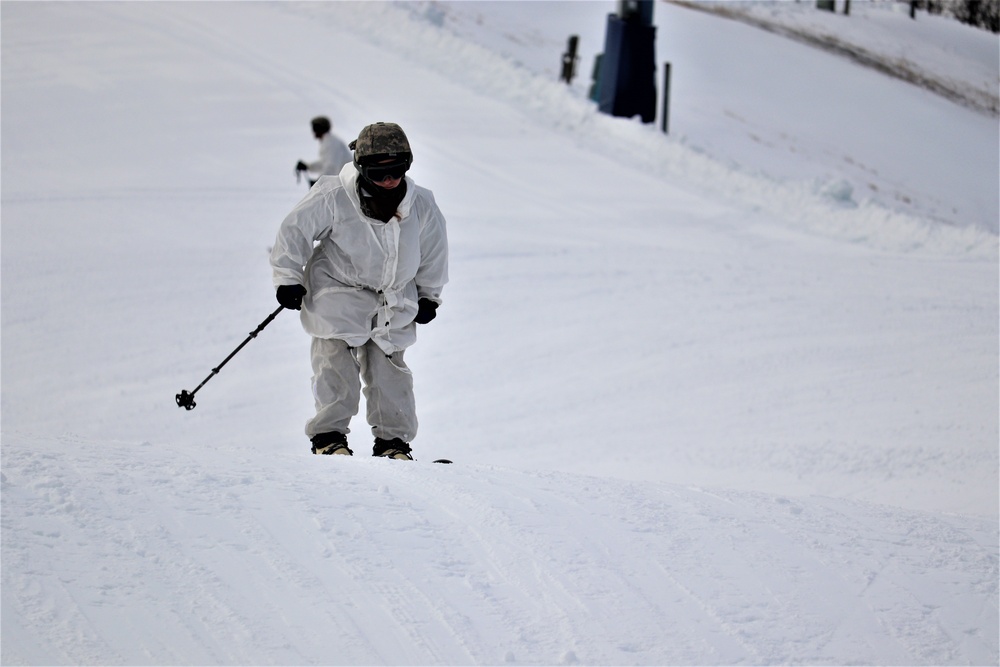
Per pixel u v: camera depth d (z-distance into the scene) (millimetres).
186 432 21469
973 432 20172
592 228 41750
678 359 25594
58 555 6203
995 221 55688
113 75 57219
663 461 19031
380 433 11977
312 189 11156
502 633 6133
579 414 22078
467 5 84750
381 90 58781
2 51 59875
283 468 8578
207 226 37875
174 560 6410
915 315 29578
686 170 52375
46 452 8055
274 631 5785
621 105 59562
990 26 102812
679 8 91125
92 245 34844
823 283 33500
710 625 6578
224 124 51281
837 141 64188
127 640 5473
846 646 6543
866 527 8953
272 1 74812
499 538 7445
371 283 11445
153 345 26797
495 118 56906
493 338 27484
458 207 43156
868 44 90000
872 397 22609
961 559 8422
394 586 6504
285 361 26203
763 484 17484
